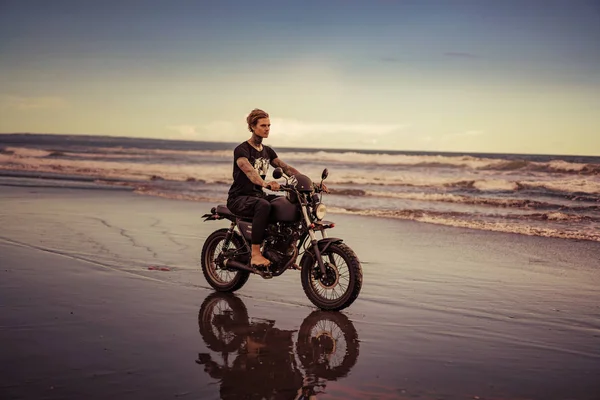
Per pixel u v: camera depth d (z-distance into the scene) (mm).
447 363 3955
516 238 10070
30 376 3510
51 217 11414
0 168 27812
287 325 4855
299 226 5578
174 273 6758
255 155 5812
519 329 4809
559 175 22594
